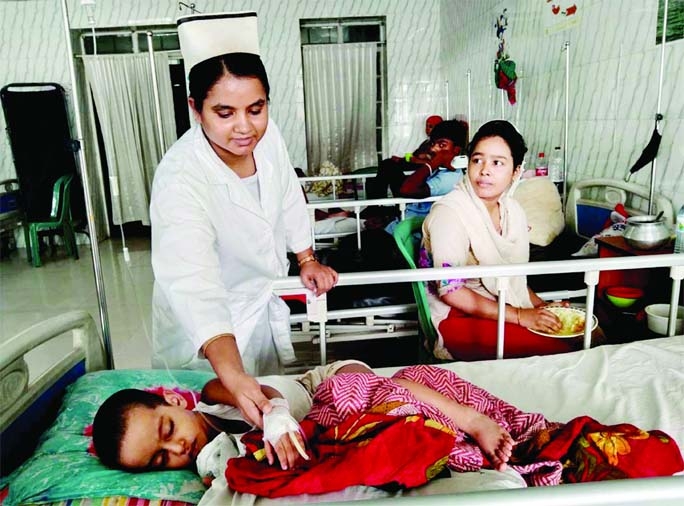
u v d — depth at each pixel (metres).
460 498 0.59
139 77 5.78
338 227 3.74
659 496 0.59
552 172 3.11
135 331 3.37
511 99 3.84
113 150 5.83
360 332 2.21
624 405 1.29
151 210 1.23
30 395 1.21
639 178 2.43
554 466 1.03
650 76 2.33
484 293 1.87
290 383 1.31
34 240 5.02
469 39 4.82
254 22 1.08
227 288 1.44
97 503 0.98
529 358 1.54
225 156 1.28
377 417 1.04
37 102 5.38
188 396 1.29
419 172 3.09
